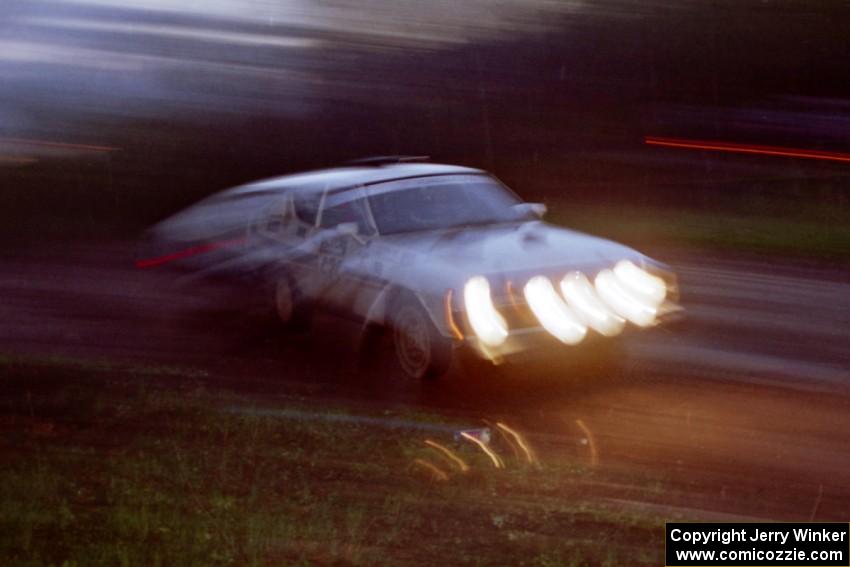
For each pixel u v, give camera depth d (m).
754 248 12.51
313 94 24.56
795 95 21.98
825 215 14.58
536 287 6.27
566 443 5.50
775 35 22.05
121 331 8.38
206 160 20.34
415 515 4.56
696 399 6.24
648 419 5.88
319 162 20.02
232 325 8.54
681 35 22.75
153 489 4.94
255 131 22.80
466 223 7.27
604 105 23.27
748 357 7.23
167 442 5.62
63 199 16.89
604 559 4.07
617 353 6.98
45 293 9.89
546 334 6.30
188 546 4.23
